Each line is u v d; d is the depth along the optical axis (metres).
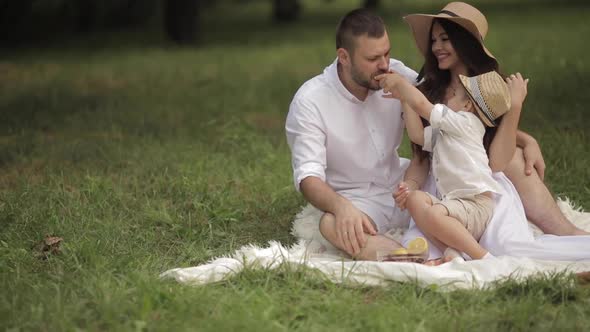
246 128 8.30
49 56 17.03
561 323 3.61
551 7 23.52
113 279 4.24
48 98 10.64
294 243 5.02
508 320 3.67
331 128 4.86
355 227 4.47
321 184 4.67
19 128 8.70
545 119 7.81
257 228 5.44
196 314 3.79
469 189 4.45
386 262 4.21
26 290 4.14
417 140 4.57
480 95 4.41
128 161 7.09
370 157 4.95
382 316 3.65
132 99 10.60
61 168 6.94
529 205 4.83
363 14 4.61
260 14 28.39
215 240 5.21
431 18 4.64
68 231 5.18
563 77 10.17
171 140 7.97
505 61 12.36
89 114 9.43
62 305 3.85
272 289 4.07
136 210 5.79
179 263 4.76
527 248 4.39
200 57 15.59
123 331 3.61
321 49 15.90
